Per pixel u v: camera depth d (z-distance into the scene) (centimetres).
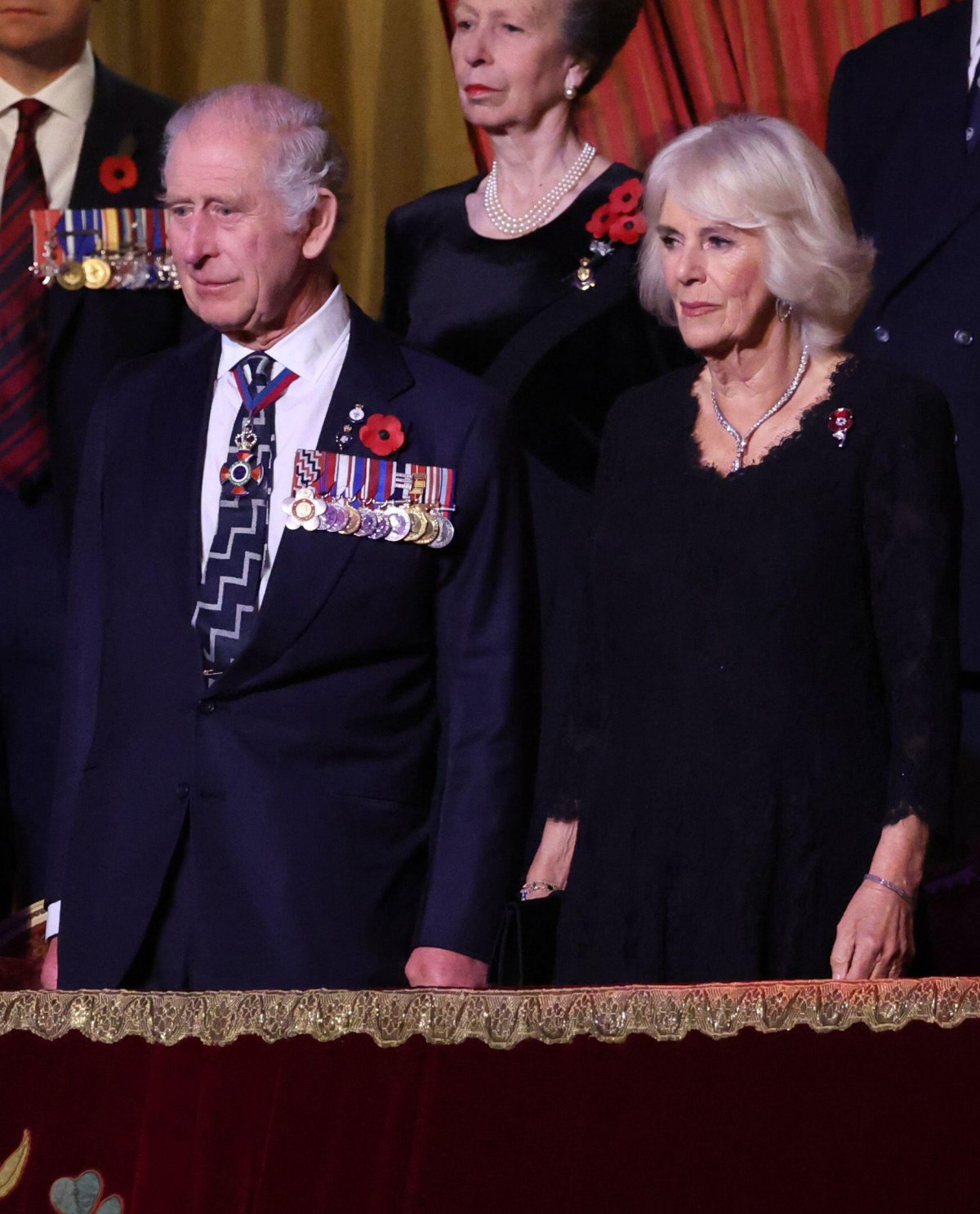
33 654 1231
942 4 1405
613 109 1385
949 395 1185
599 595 927
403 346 935
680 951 872
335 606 881
